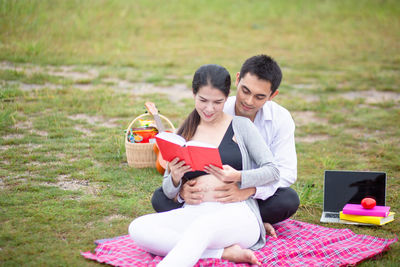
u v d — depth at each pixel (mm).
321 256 3732
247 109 4008
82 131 6879
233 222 3459
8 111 7031
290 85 10484
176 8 19125
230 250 3494
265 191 3709
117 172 5570
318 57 13289
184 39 14844
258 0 21719
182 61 12156
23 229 4066
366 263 3672
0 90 8172
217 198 3594
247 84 3871
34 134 6574
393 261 3736
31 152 5953
